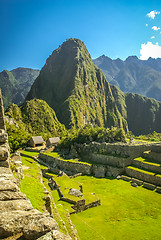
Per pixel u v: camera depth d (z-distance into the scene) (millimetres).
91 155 50719
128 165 41438
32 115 151625
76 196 23922
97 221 20047
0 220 6734
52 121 157000
